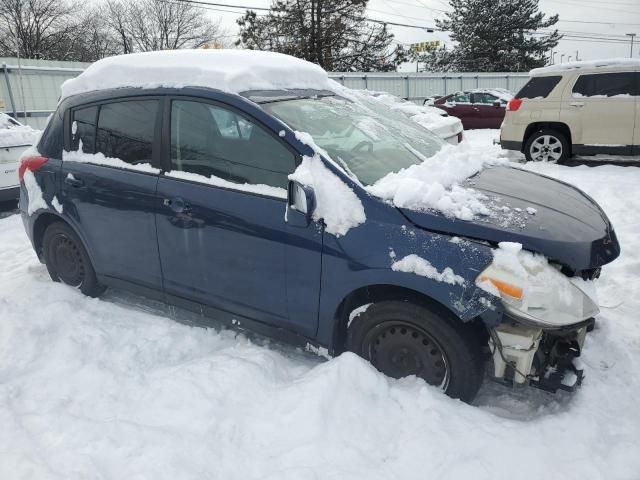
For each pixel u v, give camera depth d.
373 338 2.94
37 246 4.41
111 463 2.38
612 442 2.50
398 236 2.71
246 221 3.08
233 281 3.23
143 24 48.34
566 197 3.26
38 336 3.55
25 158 4.22
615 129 8.69
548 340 2.87
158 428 2.60
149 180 3.46
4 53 41.47
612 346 3.27
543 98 9.24
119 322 3.74
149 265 3.59
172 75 3.49
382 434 2.57
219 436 2.56
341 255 2.82
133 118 3.60
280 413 2.68
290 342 3.19
